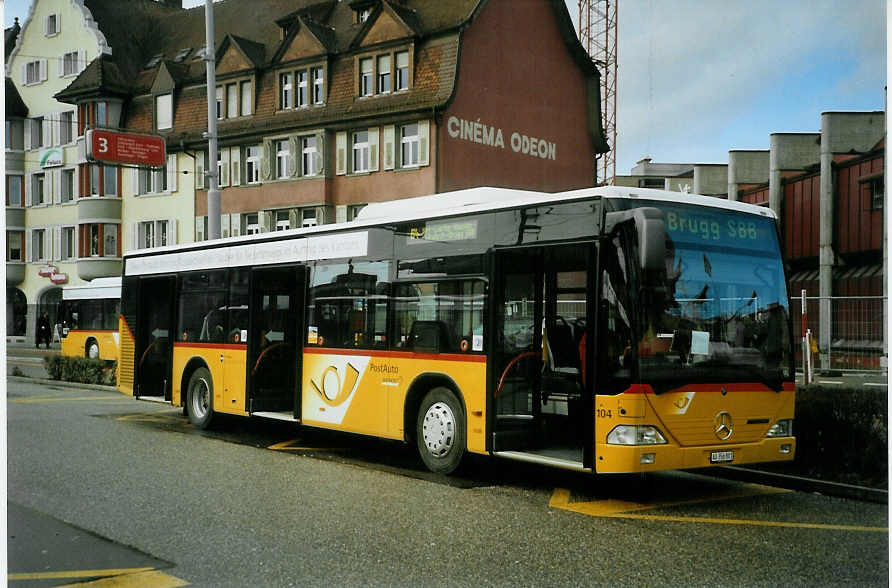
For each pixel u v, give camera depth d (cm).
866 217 3209
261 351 1395
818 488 972
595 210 904
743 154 4481
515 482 1027
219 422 1566
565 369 1021
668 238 907
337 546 719
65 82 5316
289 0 4784
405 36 3781
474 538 750
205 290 1518
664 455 873
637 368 868
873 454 980
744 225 962
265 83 4256
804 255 3641
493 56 3906
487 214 1023
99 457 1173
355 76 3928
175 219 4644
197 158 4541
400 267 1138
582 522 817
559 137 4244
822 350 2038
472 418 1016
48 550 707
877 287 3106
